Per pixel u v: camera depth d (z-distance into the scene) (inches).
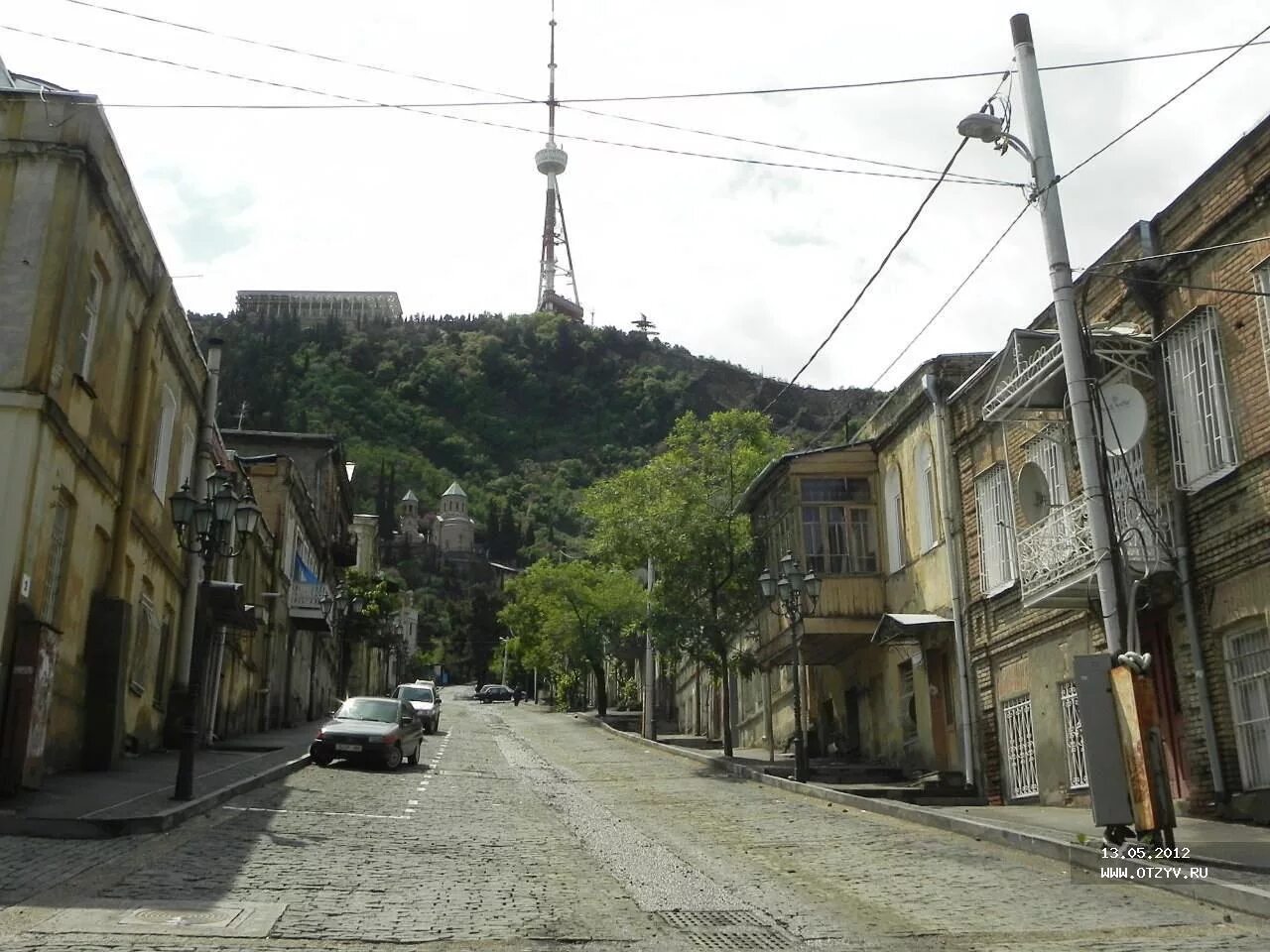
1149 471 635.5
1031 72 546.9
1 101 647.1
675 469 1264.8
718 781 965.2
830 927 359.3
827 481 1088.2
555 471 7003.0
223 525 626.2
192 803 561.6
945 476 914.7
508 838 555.5
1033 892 423.5
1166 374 627.5
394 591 2539.4
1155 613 635.5
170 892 366.6
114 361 744.3
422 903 373.4
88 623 733.3
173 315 871.7
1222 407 581.9
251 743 1137.4
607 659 2508.6
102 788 618.2
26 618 591.8
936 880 456.8
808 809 745.0
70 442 657.6
